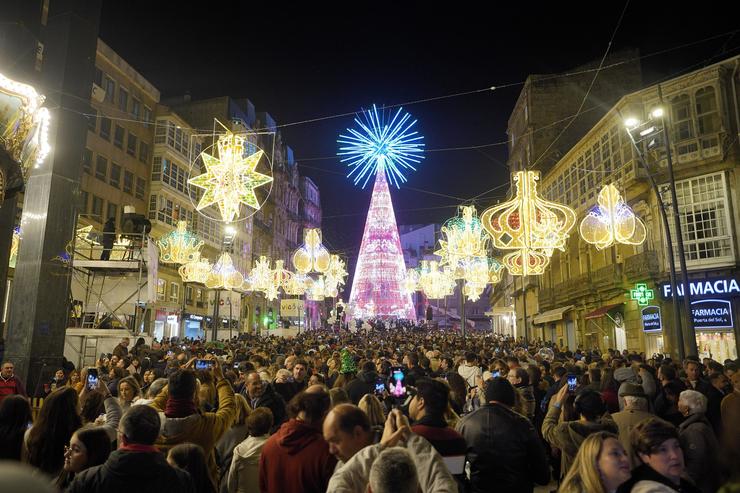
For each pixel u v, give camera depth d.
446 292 39.72
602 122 29.05
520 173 14.65
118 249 19.95
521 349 21.14
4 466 1.05
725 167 22.72
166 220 39.12
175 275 39.22
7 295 21.33
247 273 56.34
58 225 12.01
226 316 44.06
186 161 42.09
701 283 22.80
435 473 3.17
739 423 2.78
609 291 29.08
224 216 10.34
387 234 64.75
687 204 23.67
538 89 43.94
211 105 51.84
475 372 11.43
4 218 16.33
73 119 12.52
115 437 5.26
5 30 17.72
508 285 57.03
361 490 3.10
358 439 3.50
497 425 4.45
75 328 18.39
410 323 71.88
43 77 12.52
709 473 4.33
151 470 3.36
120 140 35.38
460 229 20.58
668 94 24.75
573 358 17.03
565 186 36.62
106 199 33.66
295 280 38.62
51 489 1.07
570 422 5.23
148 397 6.67
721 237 22.53
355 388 7.17
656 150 24.31
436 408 4.26
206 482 4.20
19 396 4.57
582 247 33.62
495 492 4.30
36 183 12.02
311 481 3.78
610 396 7.33
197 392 5.82
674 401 7.02
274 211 68.88
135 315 19.48
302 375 9.44
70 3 12.73
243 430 5.91
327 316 90.75
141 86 37.75
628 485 3.05
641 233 21.19
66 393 4.52
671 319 23.75
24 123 10.86
